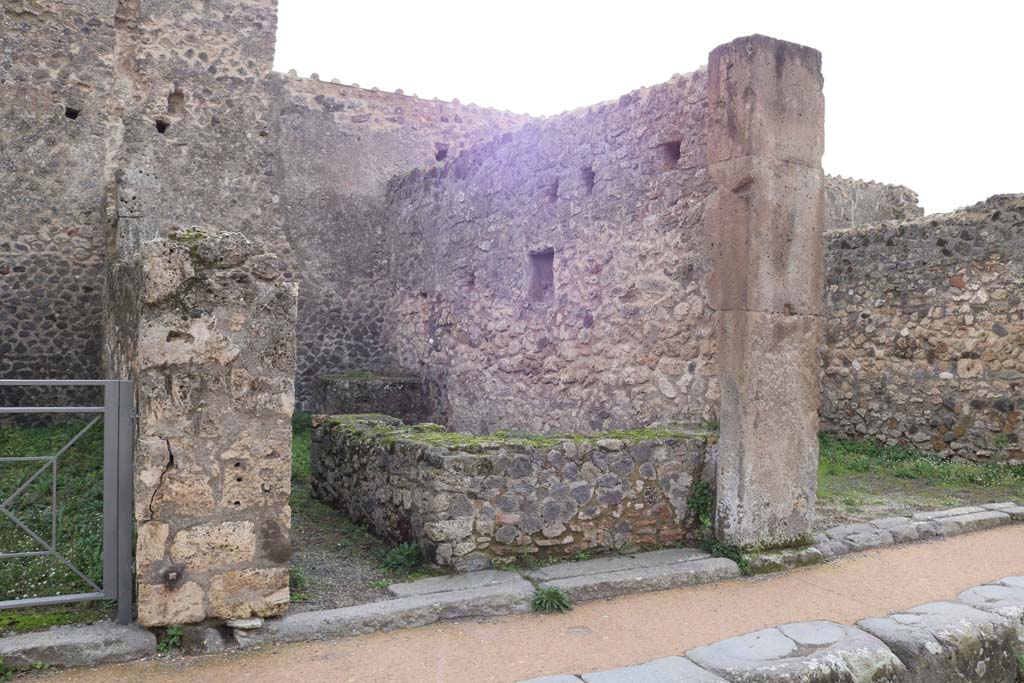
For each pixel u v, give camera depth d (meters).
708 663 3.61
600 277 6.99
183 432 3.84
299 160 11.63
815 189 5.54
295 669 3.60
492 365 8.94
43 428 9.48
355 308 12.05
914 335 9.27
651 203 6.31
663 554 5.27
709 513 5.45
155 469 3.77
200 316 3.89
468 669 3.64
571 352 7.42
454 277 9.90
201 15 10.91
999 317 8.48
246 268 4.00
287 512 4.05
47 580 4.39
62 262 9.91
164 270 3.82
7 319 9.64
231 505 3.92
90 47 10.12
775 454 5.37
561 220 7.60
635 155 6.54
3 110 9.59
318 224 11.77
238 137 11.18
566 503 5.12
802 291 5.50
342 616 4.07
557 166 7.69
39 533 5.25
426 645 3.92
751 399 5.28
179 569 3.81
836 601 4.65
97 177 10.14
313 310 11.77
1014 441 8.34
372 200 12.14
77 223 10.00
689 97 5.93
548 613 4.39
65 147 9.95
